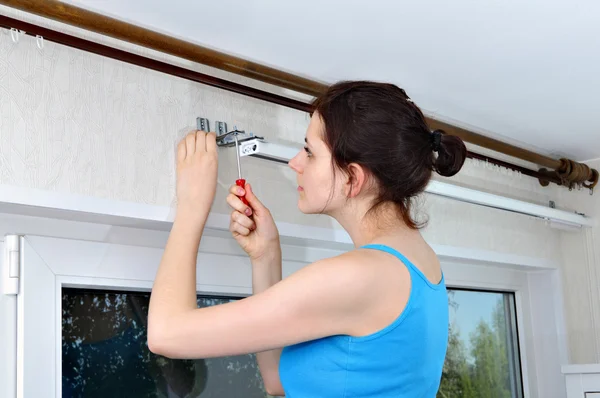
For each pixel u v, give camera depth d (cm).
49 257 152
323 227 197
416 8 156
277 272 152
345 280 108
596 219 281
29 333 146
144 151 159
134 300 171
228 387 187
